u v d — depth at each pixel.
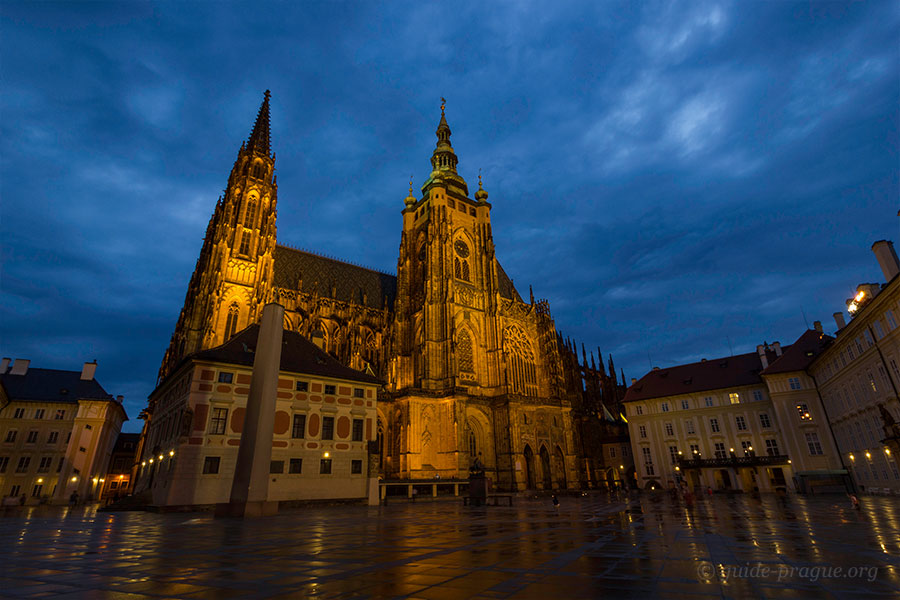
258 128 94.31
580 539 17.95
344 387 55.28
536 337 103.44
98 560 13.75
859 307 52.53
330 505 49.56
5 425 79.69
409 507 46.53
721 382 82.12
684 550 14.76
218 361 47.16
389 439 78.81
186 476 43.25
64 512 42.91
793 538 17.34
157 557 14.28
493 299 94.88
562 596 8.97
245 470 33.78
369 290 102.44
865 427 56.06
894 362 46.72
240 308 75.31
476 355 91.62
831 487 61.12
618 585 9.89
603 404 118.44
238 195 81.50
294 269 94.62
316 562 13.19
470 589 9.66
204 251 85.19
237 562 13.26
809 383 71.06
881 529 19.78
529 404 87.38
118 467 121.12
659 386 89.00
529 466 84.44
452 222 99.75
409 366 90.31
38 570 12.07
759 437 76.06
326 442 52.03
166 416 54.03
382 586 10.01
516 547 15.93
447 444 77.19
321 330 79.81
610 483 102.19
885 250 48.78
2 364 84.31
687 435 82.19
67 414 83.69
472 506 46.19
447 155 112.94
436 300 88.25
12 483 77.31
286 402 50.72
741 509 34.41
